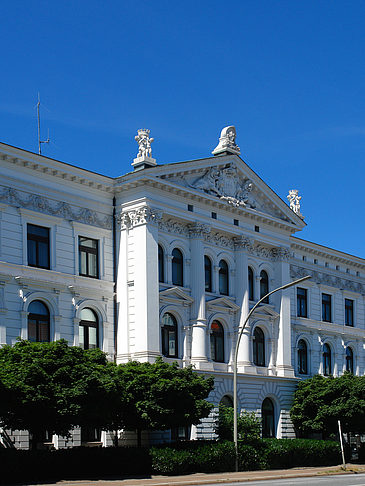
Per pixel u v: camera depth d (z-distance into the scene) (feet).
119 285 142.00
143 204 140.97
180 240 151.94
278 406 168.04
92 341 137.08
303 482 106.52
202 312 150.71
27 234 128.06
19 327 122.83
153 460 119.75
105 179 142.72
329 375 177.27
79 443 127.65
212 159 157.17
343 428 161.68
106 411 109.19
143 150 144.66
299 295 191.72
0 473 98.73
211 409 140.67
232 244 165.48
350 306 212.84
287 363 172.45
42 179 131.85
